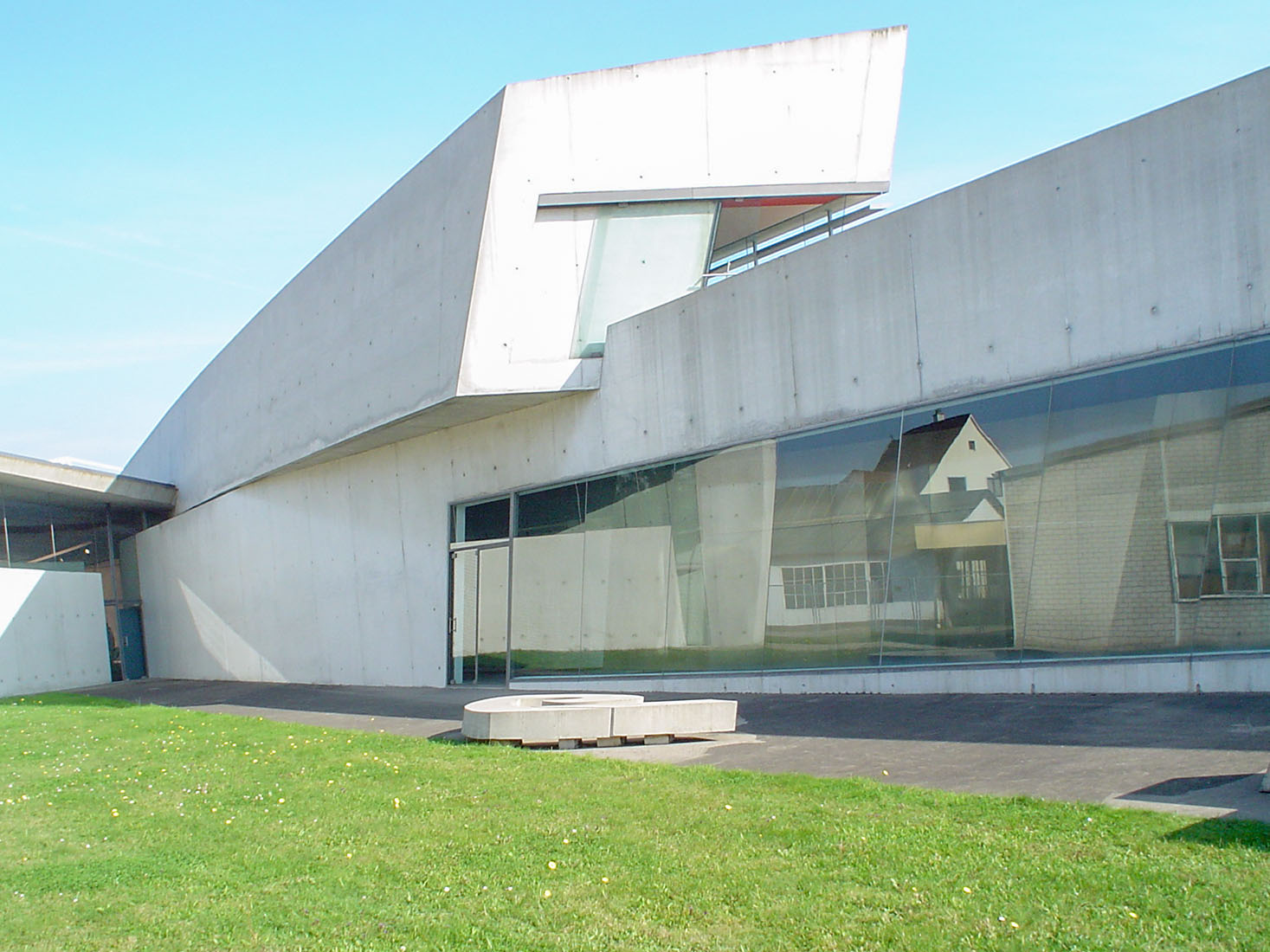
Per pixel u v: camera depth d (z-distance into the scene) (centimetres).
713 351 1598
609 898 549
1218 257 1051
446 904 564
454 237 1798
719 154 1844
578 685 1805
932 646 1302
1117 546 1128
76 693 2808
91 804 939
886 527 1356
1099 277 1147
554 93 1766
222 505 3070
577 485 1842
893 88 1916
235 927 550
